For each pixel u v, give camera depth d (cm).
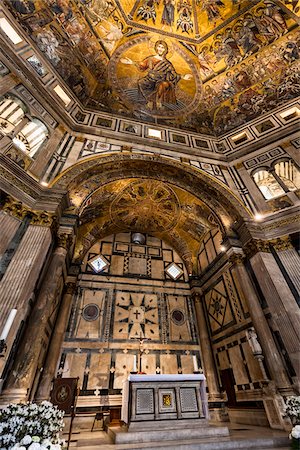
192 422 569
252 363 817
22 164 793
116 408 785
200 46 1323
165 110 1375
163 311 1171
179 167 1106
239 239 993
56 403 509
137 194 1184
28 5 941
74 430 775
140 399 569
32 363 560
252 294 823
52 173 872
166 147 1197
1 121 871
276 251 863
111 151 1053
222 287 1085
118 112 1266
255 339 769
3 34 859
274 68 1262
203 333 1116
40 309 648
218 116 1426
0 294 564
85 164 947
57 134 977
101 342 1002
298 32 1159
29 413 405
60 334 940
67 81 1120
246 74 1320
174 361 1040
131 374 641
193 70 1376
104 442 532
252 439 495
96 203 1123
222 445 468
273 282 782
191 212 1216
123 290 1181
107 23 1166
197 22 1276
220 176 1142
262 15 1179
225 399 916
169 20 1261
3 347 459
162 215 1300
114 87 1294
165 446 444
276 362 677
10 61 869
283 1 1109
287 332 698
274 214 951
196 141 1316
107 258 1264
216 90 1395
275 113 1266
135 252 1334
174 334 1116
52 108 994
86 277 1162
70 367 909
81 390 873
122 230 1368
